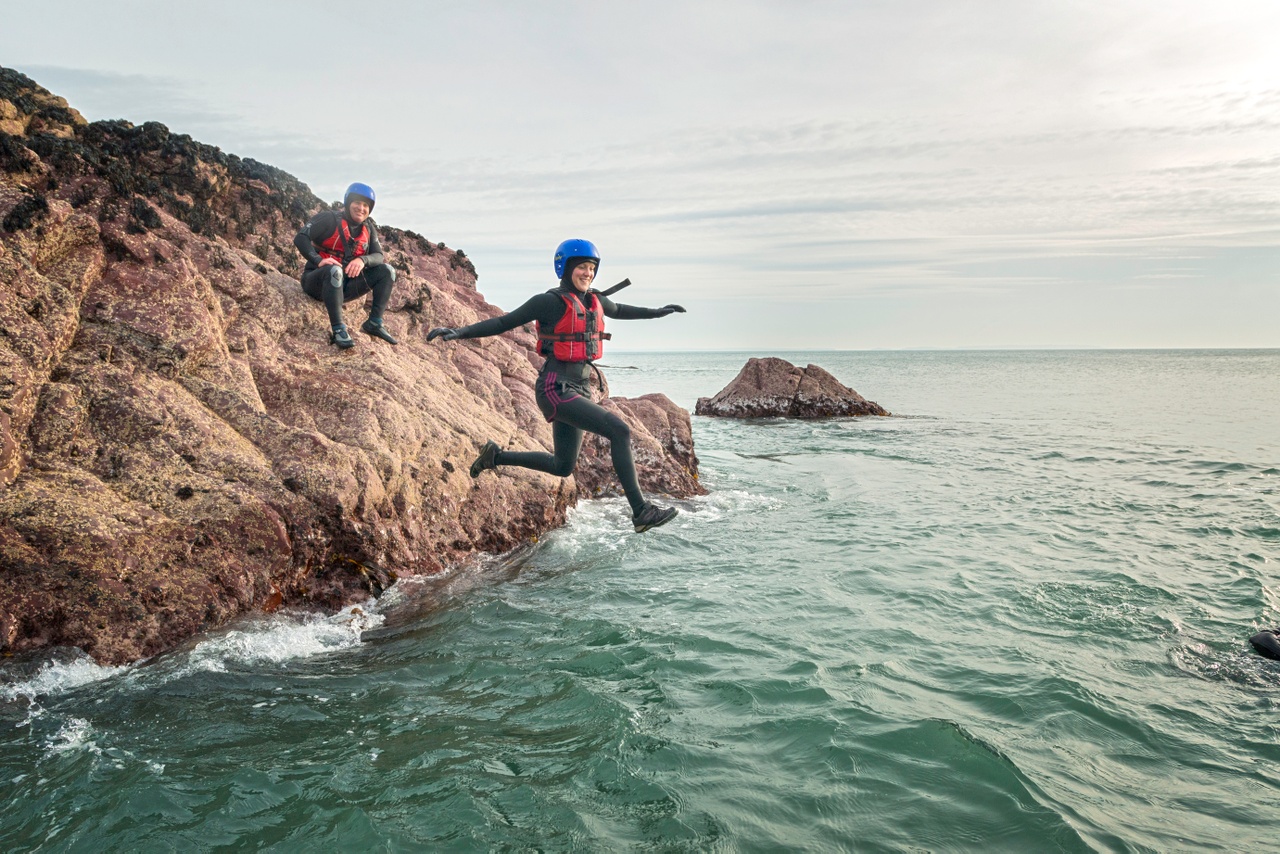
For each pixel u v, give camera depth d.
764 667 5.82
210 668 5.67
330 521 7.14
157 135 10.62
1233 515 11.14
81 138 10.00
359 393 8.55
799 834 3.77
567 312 6.17
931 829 3.82
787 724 4.89
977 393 48.06
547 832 3.77
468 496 8.99
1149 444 20.39
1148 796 4.13
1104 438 22.05
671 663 5.90
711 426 26.41
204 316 7.79
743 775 4.30
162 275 7.76
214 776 4.24
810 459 18.12
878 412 30.03
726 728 4.85
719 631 6.60
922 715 5.01
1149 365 127.12
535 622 6.83
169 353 7.30
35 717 4.89
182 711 5.02
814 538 10.07
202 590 6.21
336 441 7.91
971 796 4.11
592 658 6.01
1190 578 8.04
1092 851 3.65
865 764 4.42
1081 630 6.59
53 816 3.85
